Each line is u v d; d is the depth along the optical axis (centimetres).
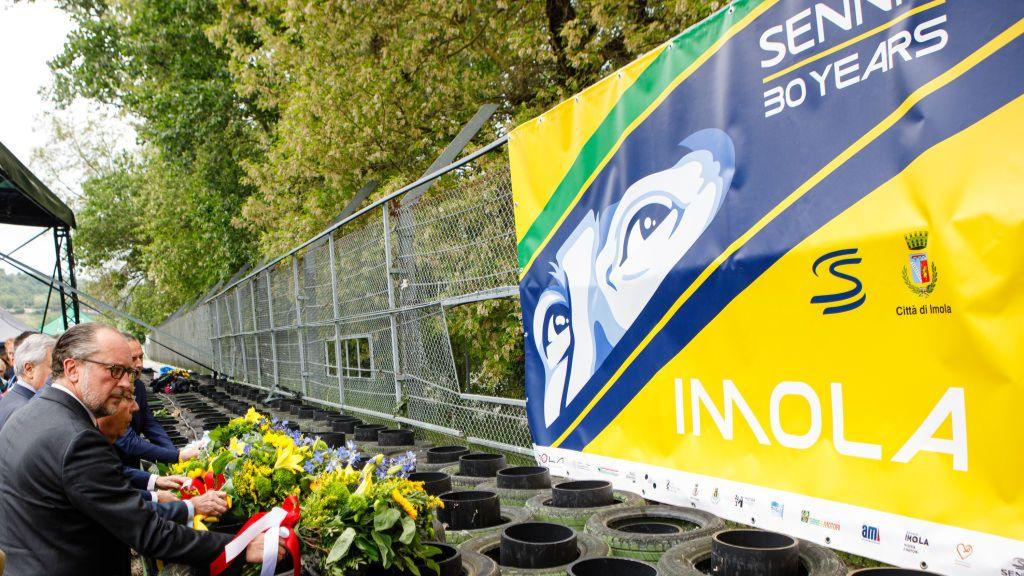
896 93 224
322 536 263
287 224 1331
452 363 596
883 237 228
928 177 215
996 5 199
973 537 205
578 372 376
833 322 244
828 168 245
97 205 3822
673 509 347
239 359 1755
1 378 859
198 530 286
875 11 230
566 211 383
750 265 274
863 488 234
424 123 1167
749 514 275
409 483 288
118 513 272
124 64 2247
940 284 212
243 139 2039
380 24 1109
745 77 276
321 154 1205
